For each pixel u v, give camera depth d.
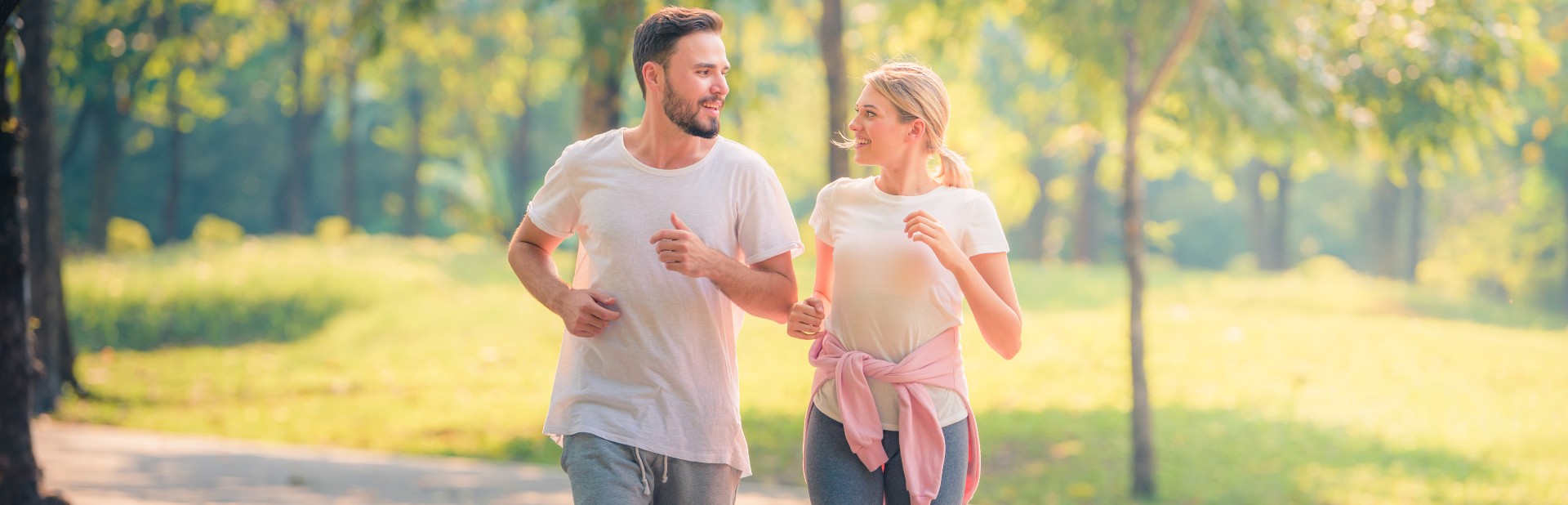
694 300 3.73
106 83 18.06
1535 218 37.03
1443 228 43.44
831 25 11.27
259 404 14.65
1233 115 11.12
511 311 20.48
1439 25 10.81
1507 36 10.76
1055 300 22.84
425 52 30.52
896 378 3.63
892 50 13.80
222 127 43.75
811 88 34.56
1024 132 28.28
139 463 9.69
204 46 21.78
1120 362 16.75
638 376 3.74
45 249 13.59
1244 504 10.18
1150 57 11.09
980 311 3.48
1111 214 50.03
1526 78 11.57
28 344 6.41
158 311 20.22
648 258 3.72
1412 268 35.59
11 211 6.26
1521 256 37.69
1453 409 14.35
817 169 36.16
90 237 28.28
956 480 3.70
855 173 14.75
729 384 3.83
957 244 3.67
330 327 20.03
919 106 3.64
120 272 22.53
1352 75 10.84
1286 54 10.98
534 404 14.46
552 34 31.47
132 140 40.16
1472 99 10.83
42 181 13.46
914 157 3.72
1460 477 11.25
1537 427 13.48
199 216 45.19
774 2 20.45
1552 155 30.61
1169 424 13.30
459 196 42.38
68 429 12.25
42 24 13.02
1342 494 10.48
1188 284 25.62
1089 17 10.55
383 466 10.40
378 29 11.46
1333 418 13.74
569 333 3.88
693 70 3.58
